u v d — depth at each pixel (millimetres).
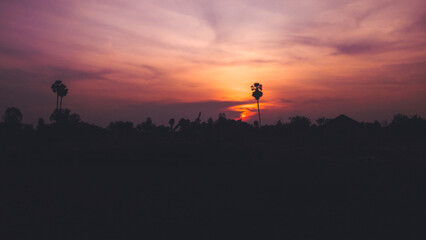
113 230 6648
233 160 22453
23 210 8438
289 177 14695
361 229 6566
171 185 12711
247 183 13016
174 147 25984
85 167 19828
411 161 21875
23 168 19391
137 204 9180
